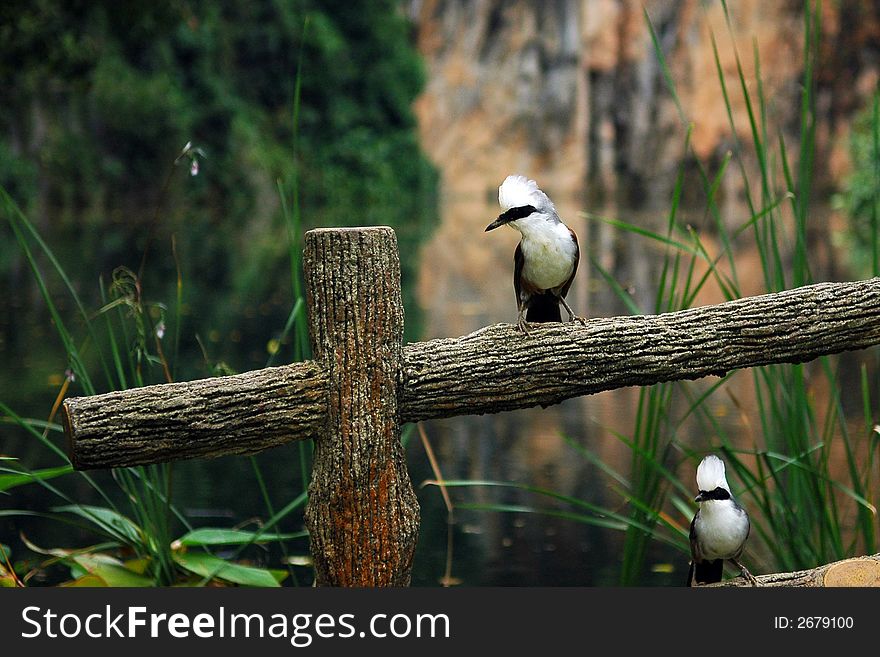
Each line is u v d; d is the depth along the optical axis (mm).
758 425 9742
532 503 7758
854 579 3928
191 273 23875
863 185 30453
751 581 3969
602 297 19188
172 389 3291
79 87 21500
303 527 7051
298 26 50656
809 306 3775
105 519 5441
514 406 3604
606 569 6316
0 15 18531
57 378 11516
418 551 6699
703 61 54375
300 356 4824
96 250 27234
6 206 4906
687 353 3684
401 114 55875
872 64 48812
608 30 63594
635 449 5055
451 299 19703
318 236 3438
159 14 20875
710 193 4941
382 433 3480
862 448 8164
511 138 68188
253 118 48844
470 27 69250
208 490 7941
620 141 63781
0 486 4742
